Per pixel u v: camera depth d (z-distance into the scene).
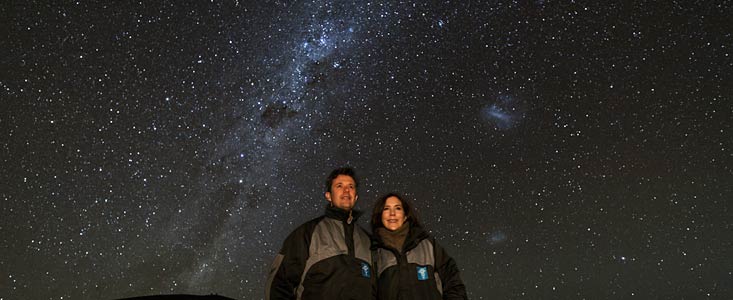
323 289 2.30
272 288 2.38
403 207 2.72
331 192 2.61
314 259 2.37
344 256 2.38
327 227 2.47
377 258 2.54
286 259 2.40
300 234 2.45
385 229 2.64
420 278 2.49
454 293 2.58
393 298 2.43
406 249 2.55
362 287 2.36
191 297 3.77
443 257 2.68
